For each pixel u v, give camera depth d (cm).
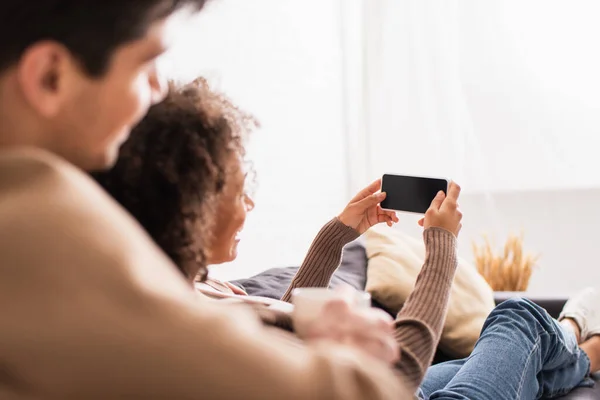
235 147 118
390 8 373
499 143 374
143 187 100
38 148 68
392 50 374
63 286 56
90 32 65
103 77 67
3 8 63
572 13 363
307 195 362
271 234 345
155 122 102
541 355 183
